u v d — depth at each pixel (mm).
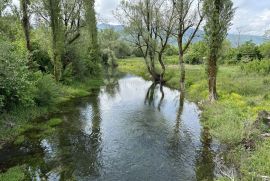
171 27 40750
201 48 67375
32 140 18141
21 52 25531
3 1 28531
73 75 39156
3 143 17328
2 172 13844
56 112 25078
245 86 30875
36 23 33219
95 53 50094
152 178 13672
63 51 34844
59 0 32125
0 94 19781
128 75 60125
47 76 26734
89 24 46188
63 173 14031
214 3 26672
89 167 14719
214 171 14273
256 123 17453
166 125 22078
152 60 47875
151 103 30703
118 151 16844
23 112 22031
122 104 29797
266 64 43125
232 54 70688
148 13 42750
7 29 30172
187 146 17641
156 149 17172
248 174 12844
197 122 22875
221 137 17797
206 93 31266
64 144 17719
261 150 14445
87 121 22750
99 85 42969
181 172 14258
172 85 43188
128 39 46156
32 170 14234
